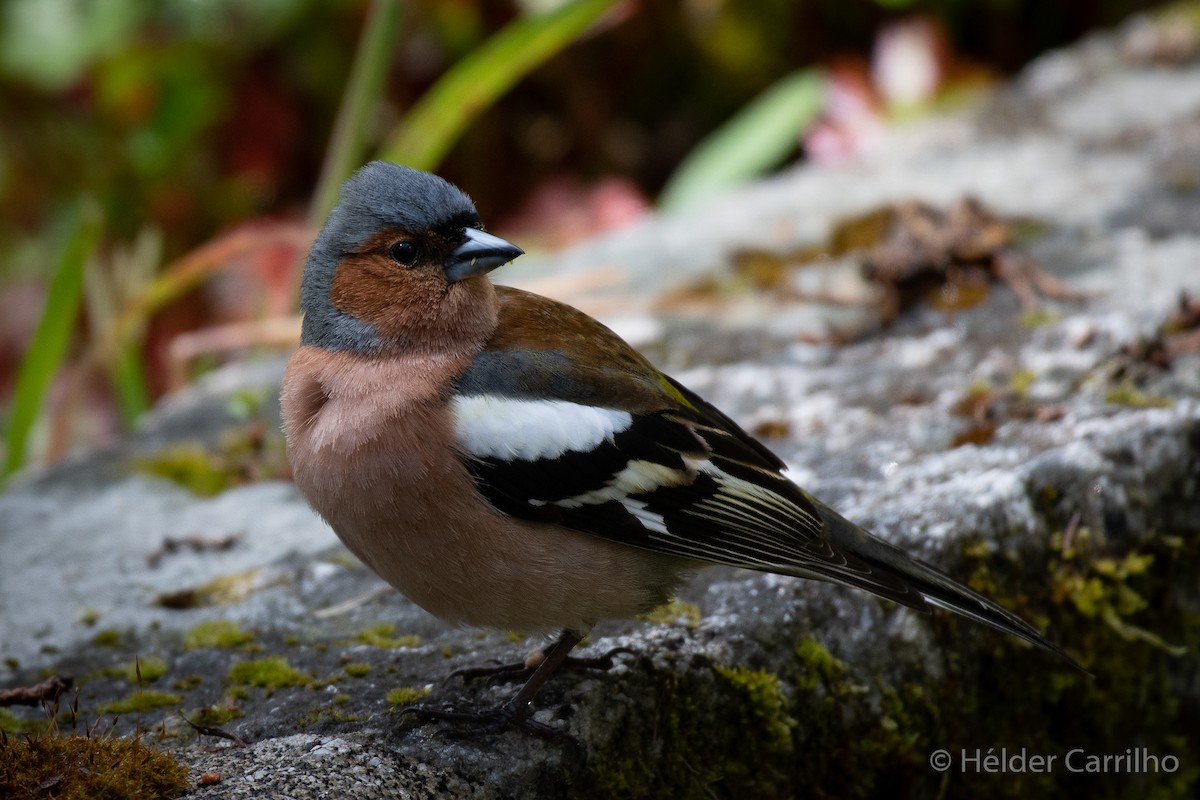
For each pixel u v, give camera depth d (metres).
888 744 6.88
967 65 13.98
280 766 5.70
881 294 10.55
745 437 6.82
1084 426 8.05
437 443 6.07
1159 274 10.09
